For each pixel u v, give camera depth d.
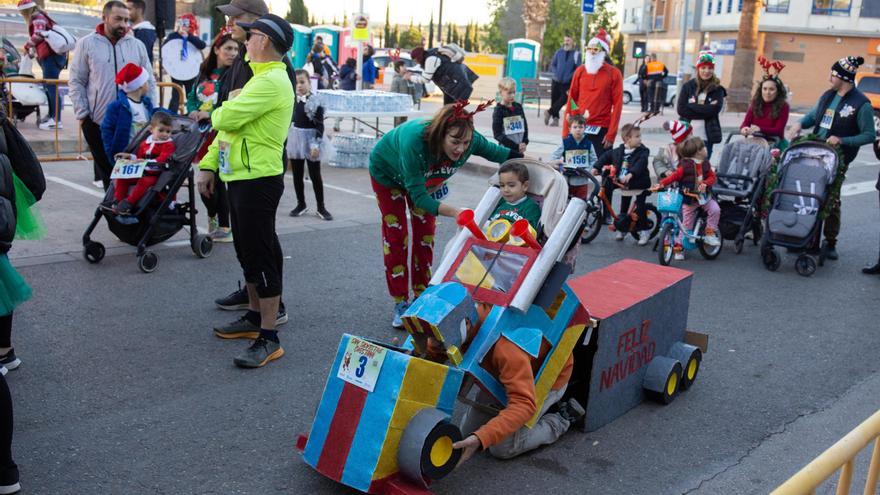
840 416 4.77
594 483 3.88
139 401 4.52
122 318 5.75
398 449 3.44
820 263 8.32
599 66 9.93
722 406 4.82
